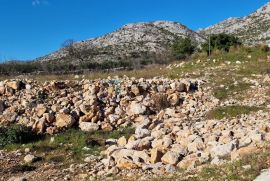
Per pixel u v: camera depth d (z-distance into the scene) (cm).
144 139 1429
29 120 1869
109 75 2959
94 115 1900
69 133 1775
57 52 8712
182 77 2677
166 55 5116
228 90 2230
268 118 1600
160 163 1234
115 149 1405
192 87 2316
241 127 1456
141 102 2062
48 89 2175
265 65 2792
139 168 1235
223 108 1878
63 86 2227
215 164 1072
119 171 1231
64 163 1420
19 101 2067
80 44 9356
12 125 1809
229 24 13050
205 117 1842
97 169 1302
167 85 2269
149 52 9412
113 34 11788
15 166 1395
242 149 1107
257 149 1091
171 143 1371
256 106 1894
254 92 2158
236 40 4653
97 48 10144
